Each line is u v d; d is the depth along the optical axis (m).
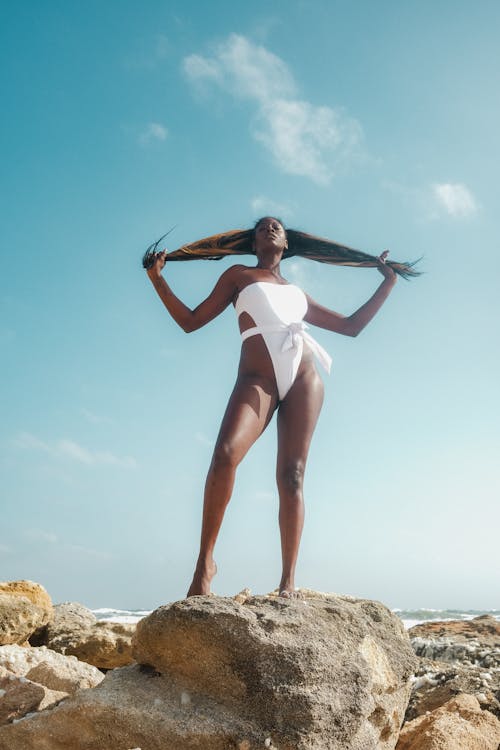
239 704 4.21
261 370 5.42
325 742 4.19
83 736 4.20
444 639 8.95
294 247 6.48
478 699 6.93
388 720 4.85
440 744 5.48
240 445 5.09
